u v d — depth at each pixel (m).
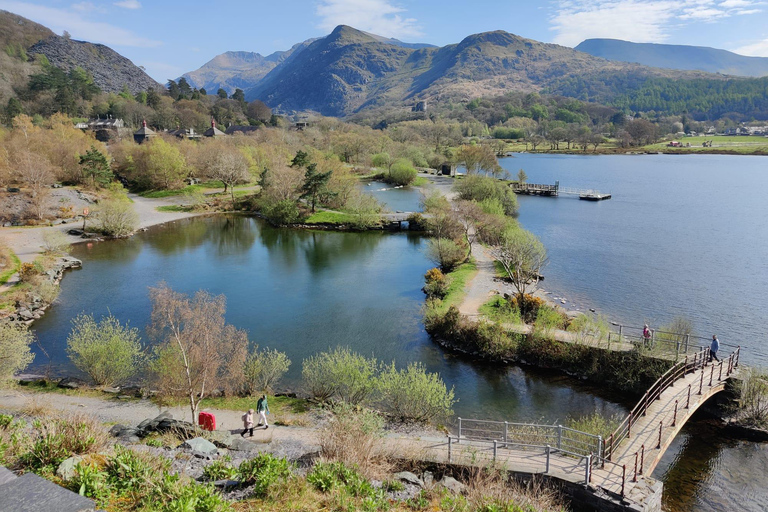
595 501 19.38
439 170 167.75
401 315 47.00
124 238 79.19
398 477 18.94
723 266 61.34
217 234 83.81
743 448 27.22
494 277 55.28
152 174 115.31
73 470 13.33
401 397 29.28
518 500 17.22
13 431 16.52
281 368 33.25
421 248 73.38
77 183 105.50
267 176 103.56
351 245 76.12
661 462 26.06
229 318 46.31
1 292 48.59
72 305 49.12
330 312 47.88
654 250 69.38
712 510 22.39
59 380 33.22
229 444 22.84
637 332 41.38
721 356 37.47
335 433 20.77
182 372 28.06
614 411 30.77
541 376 35.50
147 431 23.47
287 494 14.73
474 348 38.97
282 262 66.19
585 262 63.44
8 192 87.12
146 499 12.56
